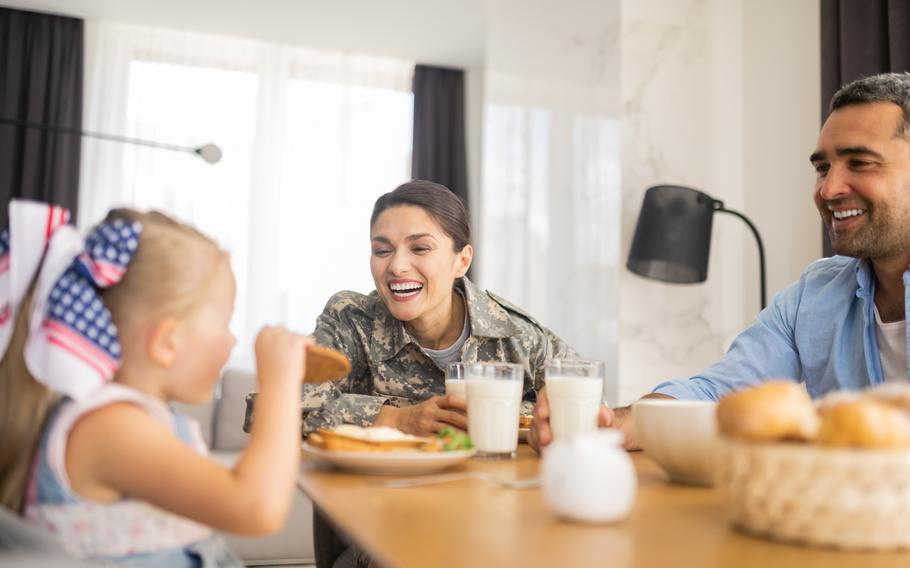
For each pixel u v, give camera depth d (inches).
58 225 31.9
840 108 57.4
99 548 30.1
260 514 29.1
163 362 33.0
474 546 24.0
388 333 63.5
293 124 207.3
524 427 54.1
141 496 29.6
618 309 118.2
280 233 204.2
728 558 22.9
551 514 28.9
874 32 105.0
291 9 186.2
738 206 125.3
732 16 127.4
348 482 36.7
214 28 197.8
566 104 136.2
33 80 187.9
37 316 30.2
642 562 22.3
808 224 113.7
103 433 29.1
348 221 208.5
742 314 122.8
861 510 23.5
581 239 129.7
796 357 63.3
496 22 165.8
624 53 121.7
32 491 29.7
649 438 36.4
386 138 213.0
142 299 32.7
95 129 194.2
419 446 40.1
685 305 120.5
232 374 146.7
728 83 126.4
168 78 199.2
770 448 24.6
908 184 54.8
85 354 29.8
